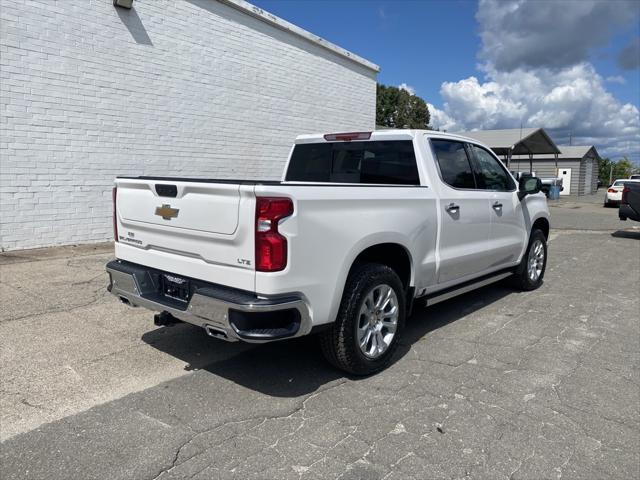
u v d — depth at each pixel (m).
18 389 3.56
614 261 9.31
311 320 3.35
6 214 7.67
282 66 11.67
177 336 4.67
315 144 5.50
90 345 4.40
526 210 6.30
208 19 10.02
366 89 14.46
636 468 2.82
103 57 8.48
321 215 3.35
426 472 2.72
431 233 4.46
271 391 3.63
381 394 3.62
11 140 7.58
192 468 2.71
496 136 29.12
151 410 3.32
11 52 7.43
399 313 4.11
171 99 9.55
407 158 4.72
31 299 5.57
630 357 4.42
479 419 3.29
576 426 3.24
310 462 2.79
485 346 4.63
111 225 8.94
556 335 4.97
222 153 10.58
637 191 13.02
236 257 3.23
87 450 2.86
